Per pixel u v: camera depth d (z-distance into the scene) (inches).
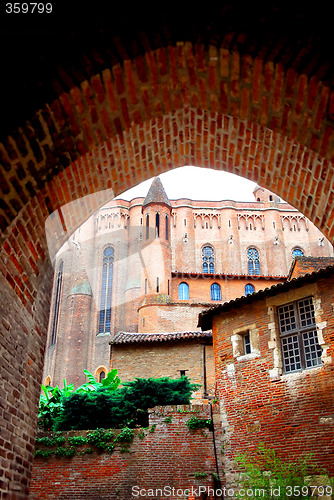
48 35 193.2
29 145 196.9
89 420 748.0
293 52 191.2
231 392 644.7
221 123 271.4
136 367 1024.2
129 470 633.6
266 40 194.1
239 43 198.4
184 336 1021.8
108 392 806.5
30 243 220.1
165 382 810.8
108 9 195.3
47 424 832.3
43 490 630.5
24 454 218.7
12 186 194.1
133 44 200.7
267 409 594.2
